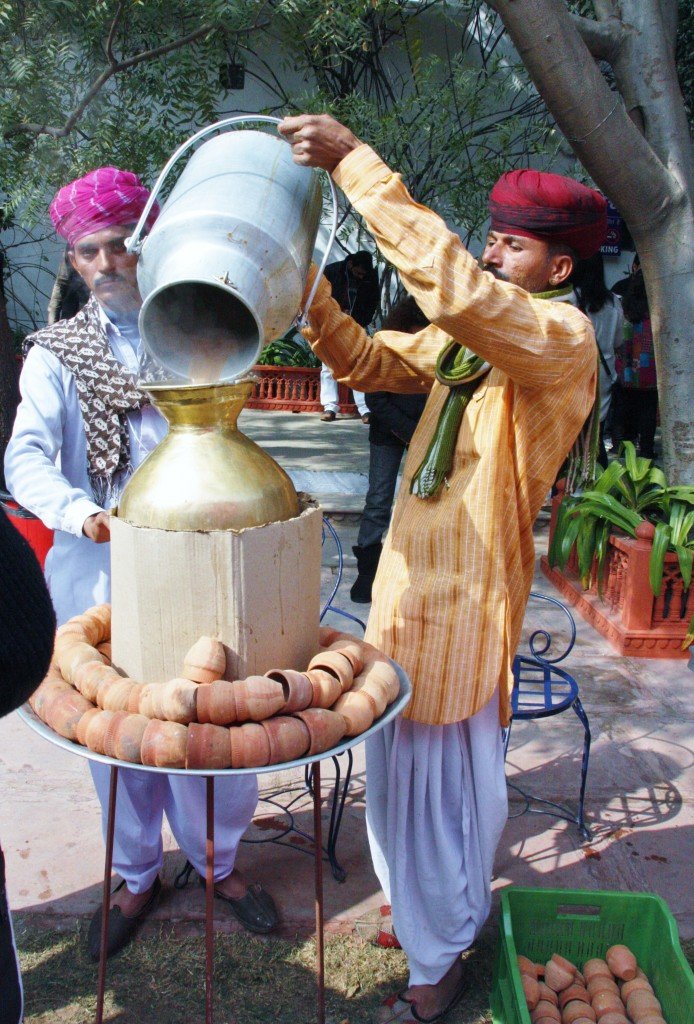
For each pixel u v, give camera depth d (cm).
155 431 211
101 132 593
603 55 455
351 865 265
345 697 142
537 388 178
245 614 137
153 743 128
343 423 980
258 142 148
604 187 436
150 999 217
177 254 134
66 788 298
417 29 892
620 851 274
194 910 246
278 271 138
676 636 413
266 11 657
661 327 460
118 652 149
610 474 464
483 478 184
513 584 192
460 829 200
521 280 190
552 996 211
